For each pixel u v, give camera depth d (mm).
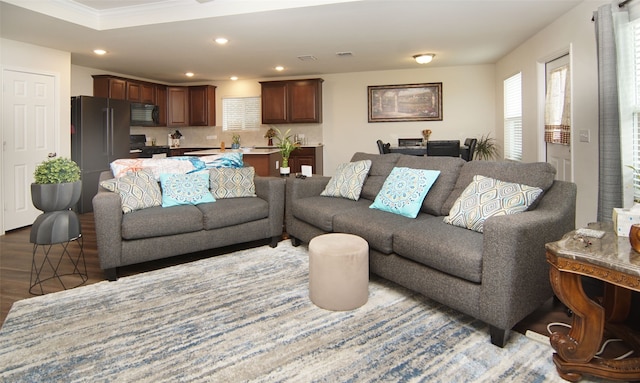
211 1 3820
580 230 1902
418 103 7230
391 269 2561
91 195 5570
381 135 7457
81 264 3314
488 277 1942
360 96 7504
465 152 5262
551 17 4066
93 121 5543
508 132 6195
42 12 3684
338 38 4793
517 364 1812
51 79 5059
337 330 2146
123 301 2551
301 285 2793
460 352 1915
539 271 2031
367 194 3512
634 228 1614
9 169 4543
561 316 2275
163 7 4023
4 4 3473
